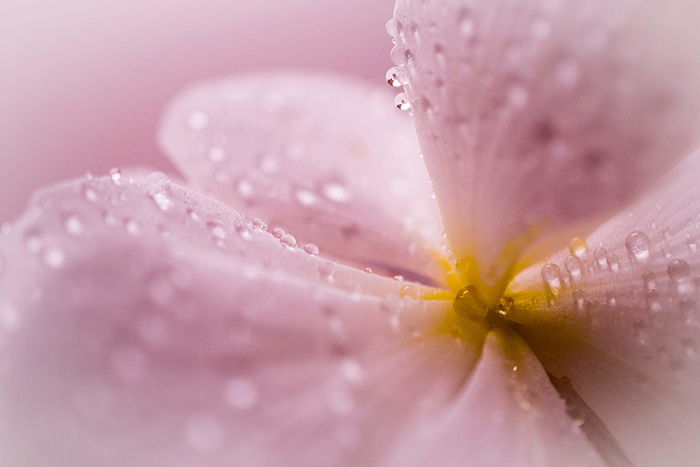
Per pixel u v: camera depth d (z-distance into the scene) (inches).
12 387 2.7
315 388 2.8
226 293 2.8
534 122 2.9
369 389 2.8
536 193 2.9
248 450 2.7
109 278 2.7
